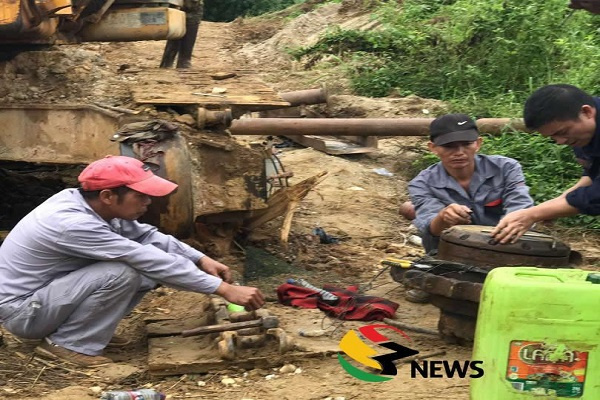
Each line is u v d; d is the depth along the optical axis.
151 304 6.00
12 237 5.02
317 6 20.34
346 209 8.87
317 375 4.83
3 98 6.68
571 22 12.93
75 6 7.00
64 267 5.00
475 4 13.90
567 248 5.05
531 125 4.72
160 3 7.70
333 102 12.24
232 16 23.56
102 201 4.93
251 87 7.09
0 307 4.92
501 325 3.79
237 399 4.55
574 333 3.76
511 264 4.97
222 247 6.61
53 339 5.01
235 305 5.40
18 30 6.12
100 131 6.31
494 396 3.83
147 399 4.34
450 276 5.08
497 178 5.77
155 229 5.30
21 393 4.63
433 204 5.73
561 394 3.80
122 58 15.77
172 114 6.36
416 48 14.22
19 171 8.42
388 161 10.74
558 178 9.12
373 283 6.64
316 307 5.89
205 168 6.23
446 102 12.20
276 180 8.04
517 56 12.77
